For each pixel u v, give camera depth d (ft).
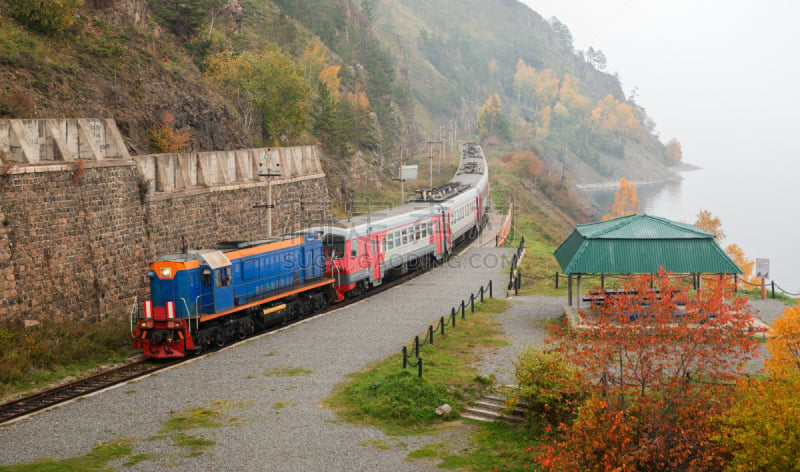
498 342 89.61
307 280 109.29
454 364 79.05
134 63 156.87
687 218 630.74
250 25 350.84
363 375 76.64
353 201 253.44
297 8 428.15
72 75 136.36
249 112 212.84
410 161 417.49
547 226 307.17
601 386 57.72
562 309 110.22
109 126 104.12
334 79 345.51
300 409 67.10
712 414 50.70
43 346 81.10
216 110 176.65
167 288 84.17
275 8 399.24
